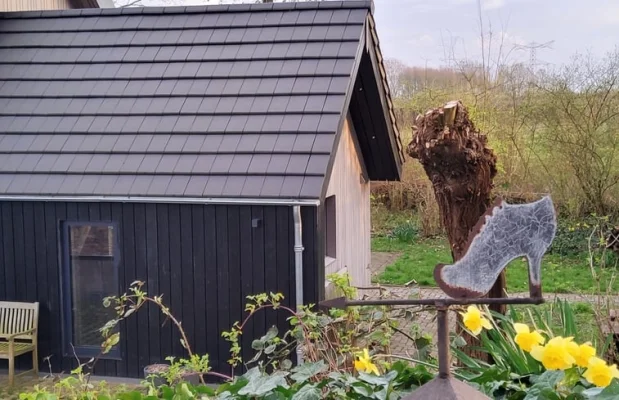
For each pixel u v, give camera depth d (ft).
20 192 25.93
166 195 24.79
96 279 26.50
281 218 24.50
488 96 58.85
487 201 18.97
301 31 30.83
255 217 24.68
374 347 16.48
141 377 26.00
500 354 13.19
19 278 26.91
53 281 26.68
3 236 26.86
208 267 25.26
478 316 8.52
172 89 29.40
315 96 27.43
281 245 24.58
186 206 25.23
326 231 31.30
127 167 26.08
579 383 9.76
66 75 31.19
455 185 18.69
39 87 30.76
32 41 33.45
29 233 26.66
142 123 28.04
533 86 54.65
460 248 18.93
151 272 25.73
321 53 29.37
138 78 30.32
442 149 18.37
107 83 30.40
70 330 26.86
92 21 34.19
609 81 49.65
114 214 25.88
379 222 63.46
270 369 23.36
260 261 24.79
